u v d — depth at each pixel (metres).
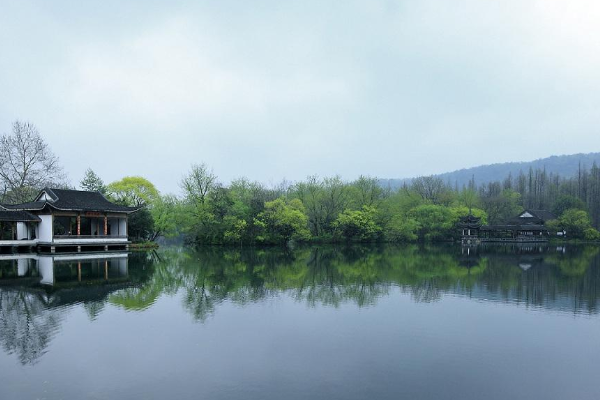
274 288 32.00
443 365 16.34
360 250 72.31
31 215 54.94
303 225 78.25
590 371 15.99
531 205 141.12
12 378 14.62
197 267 44.81
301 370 15.62
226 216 75.00
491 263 52.09
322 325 21.61
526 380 15.12
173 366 15.86
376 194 95.44
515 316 23.84
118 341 18.62
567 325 22.09
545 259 58.03
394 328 21.22
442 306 26.25
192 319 22.45
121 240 62.78
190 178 86.06
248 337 19.45
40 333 19.66
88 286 31.58
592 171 149.62
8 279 34.31
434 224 96.69
